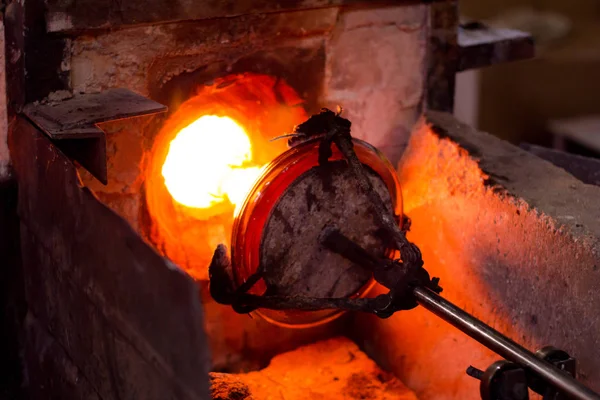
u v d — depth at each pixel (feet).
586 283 7.22
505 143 9.12
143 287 5.76
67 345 7.51
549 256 7.59
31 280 8.25
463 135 9.25
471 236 8.55
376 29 9.31
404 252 7.07
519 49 10.42
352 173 7.74
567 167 10.51
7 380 8.73
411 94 9.78
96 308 6.67
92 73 7.97
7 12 7.69
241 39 8.50
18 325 8.60
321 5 8.70
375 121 9.66
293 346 10.03
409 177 9.58
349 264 8.05
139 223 8.54
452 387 8.79
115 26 7.80
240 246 7.49
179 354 5.44
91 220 6.46
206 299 9.16
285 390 9.32
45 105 7.74
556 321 7.59
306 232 7.72
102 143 7.17
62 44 7.74
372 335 9.98
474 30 10.69
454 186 8.79
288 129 9.12
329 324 10.21
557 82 22.06
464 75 22.04
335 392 9.33
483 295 8.48
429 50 9.69
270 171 7.47
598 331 7.14
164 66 8.25
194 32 8.25
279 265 7.70
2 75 7.88
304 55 8.94
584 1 26.37
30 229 7.98
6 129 8.05
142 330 5.90
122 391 6.45
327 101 9.27
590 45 24.82
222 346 9.50
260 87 9.03
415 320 9.32
